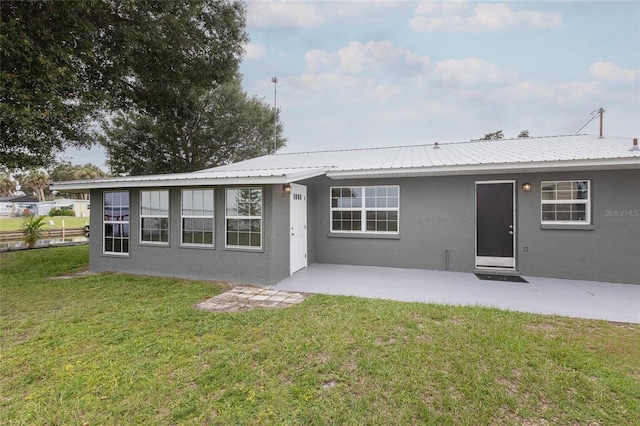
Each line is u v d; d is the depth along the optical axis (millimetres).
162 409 2588
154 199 7828
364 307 4930
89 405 2637
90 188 8188
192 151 20578
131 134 18953
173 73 10367
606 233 6613
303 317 4547
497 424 2381
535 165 6211
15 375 3104
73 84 7688
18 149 8266
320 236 8922
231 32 10695
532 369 3080
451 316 4484
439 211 7828
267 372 3104
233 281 6938
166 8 8773
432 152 9758
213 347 3664
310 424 2396
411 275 7348
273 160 12031
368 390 2787
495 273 7418
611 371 3014
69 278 7406
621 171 6539
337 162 9445
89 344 3770
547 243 7012
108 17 8281
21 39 6410
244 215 6922
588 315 4594
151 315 4723
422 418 2439
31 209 44562
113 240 8312
